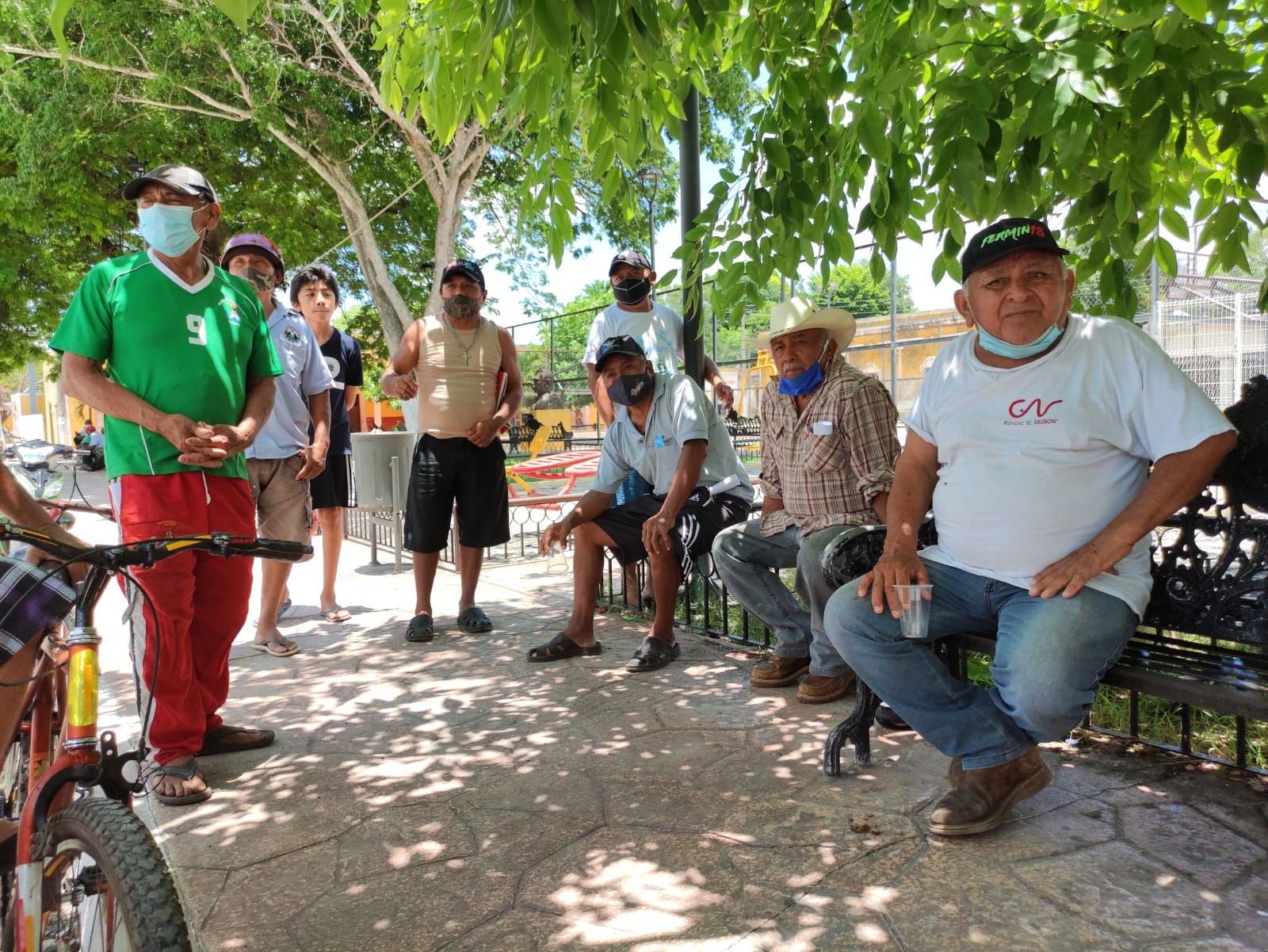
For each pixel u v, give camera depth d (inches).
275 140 581.0
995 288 103.2
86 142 558.6
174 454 123.1
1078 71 92.9
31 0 491.5
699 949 84.7
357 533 349.1
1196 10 82.7
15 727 82.4
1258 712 90.0
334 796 122.1
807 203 132.6
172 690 121.6
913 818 109.0
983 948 83.2
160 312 123.5
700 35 120.6
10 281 657.6
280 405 189.9
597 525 181.6
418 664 182.9
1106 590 99.7
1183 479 96.3
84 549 75.2
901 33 109.0
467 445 202.4
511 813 114.7
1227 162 136.0
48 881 70.3
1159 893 91.0
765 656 178.9
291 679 175.2
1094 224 124.5
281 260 188.7
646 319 221.8
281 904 95.4
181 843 109.9
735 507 181.9
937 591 112.0
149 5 495.8
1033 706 99.5
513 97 120.8
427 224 721.0
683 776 123.9
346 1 472.1
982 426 107.5
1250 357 428.5
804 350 145.7
